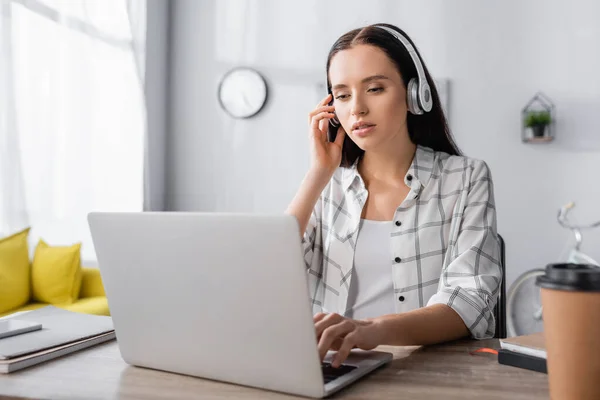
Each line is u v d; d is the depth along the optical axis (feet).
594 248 10.59
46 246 9.95
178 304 2.28
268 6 12.75
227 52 13.00
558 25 10.85
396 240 4.07
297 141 12.55
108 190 11.18
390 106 3.73
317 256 4.48
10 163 9.11
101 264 2.48
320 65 12.42
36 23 9.55
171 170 13.32
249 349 2.14
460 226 3.98
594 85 10.64
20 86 9.24
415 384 2.21
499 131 11.17
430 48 11.56
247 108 12.74
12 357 2.48
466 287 3.36
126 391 2.16
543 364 2.34
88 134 10.68
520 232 11.04
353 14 12.19
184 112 13.25
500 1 11.19
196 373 2.33
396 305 4.01
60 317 3.31
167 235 2.23
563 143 10.82
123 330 2.50
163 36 13.10
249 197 12.82
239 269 2.08
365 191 4.26
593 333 1.71
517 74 11.09
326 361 2.46
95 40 10.85
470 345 2.93
